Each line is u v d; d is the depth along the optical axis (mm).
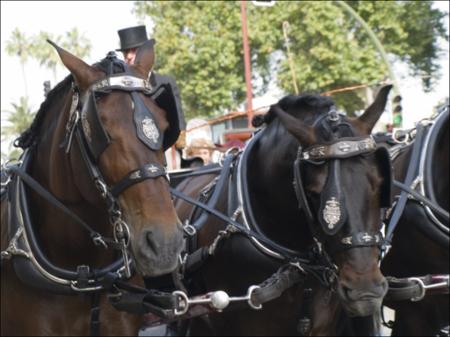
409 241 5379
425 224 5223
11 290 4672
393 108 12320
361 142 4375
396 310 5664
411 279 4973
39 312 4578
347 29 27266
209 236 5297
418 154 5398
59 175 4441
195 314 4598
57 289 4473
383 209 4785
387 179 4340
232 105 25938
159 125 4012
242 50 26312
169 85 4074
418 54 28875
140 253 3809
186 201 5512
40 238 4633
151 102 4062
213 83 25766
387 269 5586
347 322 5809
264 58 26672
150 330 6727
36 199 4660
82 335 4625
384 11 27312
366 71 25766
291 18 26031
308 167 4453
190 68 25969
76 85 4254
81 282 4457
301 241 4941
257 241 4926
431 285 4961
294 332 5031
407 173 5379
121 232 3959
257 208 5039
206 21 25922
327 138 4445
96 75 4152
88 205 4398
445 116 5402
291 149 4758
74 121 4223
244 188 5039
